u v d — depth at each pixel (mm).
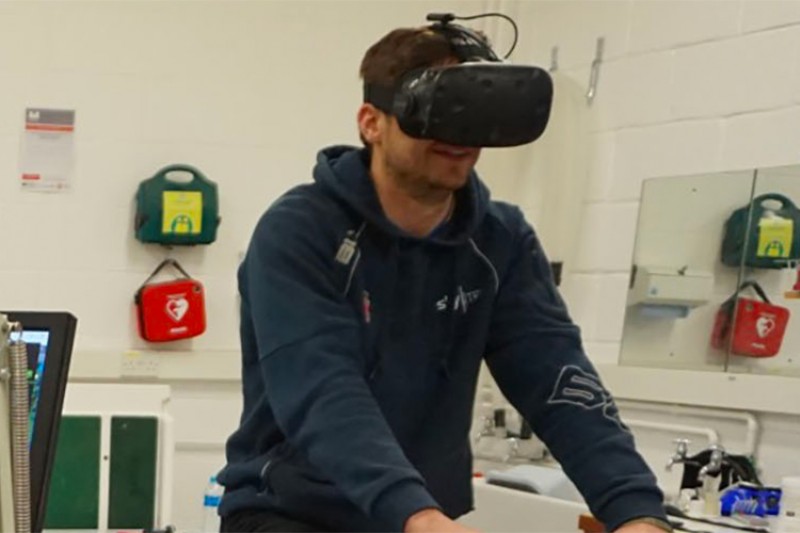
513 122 1198
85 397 1949
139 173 3279
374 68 1296
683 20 2951
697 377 2746
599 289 3131
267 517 1334
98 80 3256
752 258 2662
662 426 2848
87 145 3244
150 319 3203
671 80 2973
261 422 1358
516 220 1476
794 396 2496
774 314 2582
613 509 1236
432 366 1391
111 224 3256
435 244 1359
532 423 1384
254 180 3381
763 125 2701
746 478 2479
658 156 2988
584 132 3230
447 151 1247
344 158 1348
